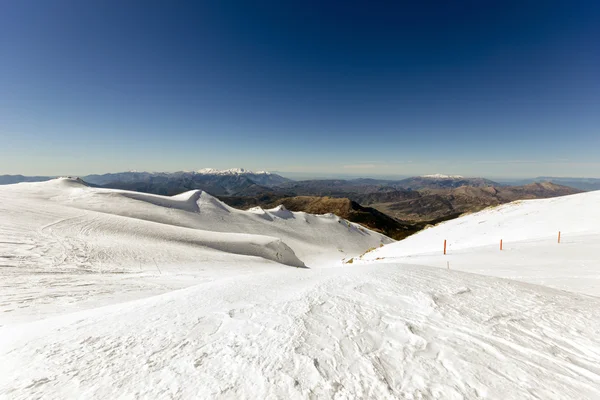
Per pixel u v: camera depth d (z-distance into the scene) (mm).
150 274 20344
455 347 5109
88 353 5305
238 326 6215
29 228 27078
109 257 23594
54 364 4926
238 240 49188
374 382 4105
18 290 12672
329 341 5281
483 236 28875
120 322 7020
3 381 4473
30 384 4324
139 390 4070
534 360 4809
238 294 9219
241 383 4113
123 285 15531
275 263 40656
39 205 40188
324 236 117125
